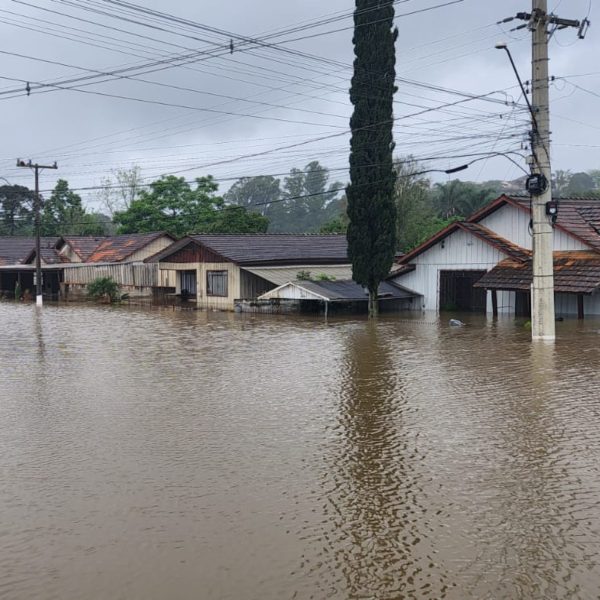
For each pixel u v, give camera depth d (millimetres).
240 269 36750
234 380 15305
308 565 6496
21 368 17281
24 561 6645
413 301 33406
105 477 8891
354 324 27406
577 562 6488
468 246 30594
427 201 58750
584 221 27812
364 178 28797
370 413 12062
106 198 80875
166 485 8578
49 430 11156
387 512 7691
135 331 26078
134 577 6312
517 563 6484
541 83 20344
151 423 11523
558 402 12680
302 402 13000
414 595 5965
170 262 42031
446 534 7113
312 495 8211
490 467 9133
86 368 17172
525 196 29859
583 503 7879
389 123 28531
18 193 79125
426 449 9953
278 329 26094
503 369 16125
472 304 32656
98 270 47688
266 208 112188
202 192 64750
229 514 7672
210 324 28594
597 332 22359
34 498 8211
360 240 29219
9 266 53125
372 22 27891
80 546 6934
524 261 27969
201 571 6406
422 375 15555
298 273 34938
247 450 9977
